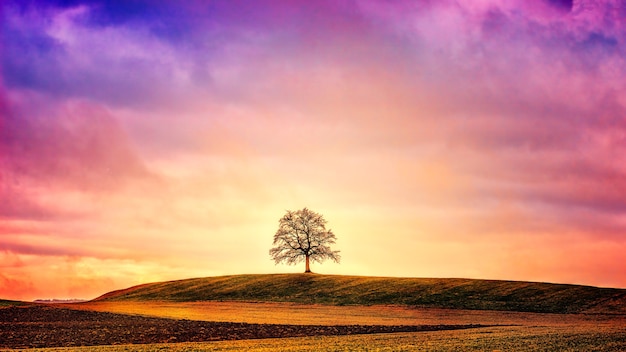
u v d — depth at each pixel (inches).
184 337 1795.0
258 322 2274.9
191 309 2952.8
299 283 3946.9
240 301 3457.2
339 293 3535.9
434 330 1982.0
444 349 1418.6
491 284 3531.0
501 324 2215.8
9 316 2400.3
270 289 3789.4
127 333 1891.0
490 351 1379.2
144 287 4404.5
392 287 3622.0
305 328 2057.1
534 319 2418.8
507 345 1492.4
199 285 4156.0
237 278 4350.4
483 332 1865.2
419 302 3134.8
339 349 1438.2
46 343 1654.8
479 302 3029.0
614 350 1384.1
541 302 2918.3
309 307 3088.1
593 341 1563.7
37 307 2787.9
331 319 2433.6
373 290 3560.5
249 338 1769.2
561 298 2979.8
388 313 2741.1
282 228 4370.1
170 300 3631.9
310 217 4365.2
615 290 3117.6
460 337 1707.7
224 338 1774.1
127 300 3759.8
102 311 2716.5
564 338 1640.0
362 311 2856.8
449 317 2539.4
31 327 2052.2
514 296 3112.7
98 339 1744.6
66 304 3105.3
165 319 2375.7
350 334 1861.5
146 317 2453.2
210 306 3161.9
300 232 4352.9
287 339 1717.5
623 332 1814.7
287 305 3206.2
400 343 1562.5
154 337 1792.6
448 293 3316.9
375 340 1653.5
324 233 4345.5
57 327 2055.9
